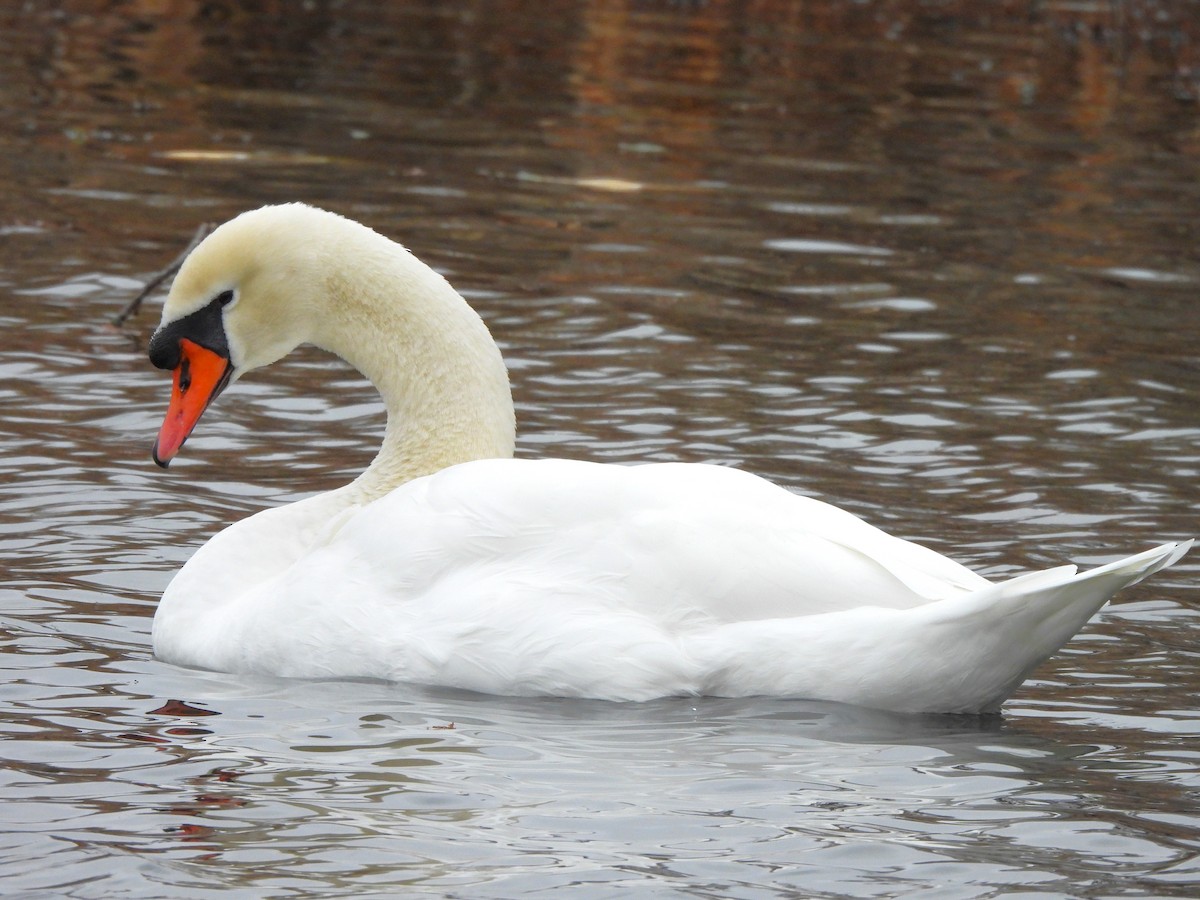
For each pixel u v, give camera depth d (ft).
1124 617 37.32
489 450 37.35
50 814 26.63
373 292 37.29
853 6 131.64
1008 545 41.47
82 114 88.94
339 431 49.80
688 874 24.82
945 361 57.31
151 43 109.81
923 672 30.01
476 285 63.67
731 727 30.09
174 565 39.55
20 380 51.80
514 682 31.60
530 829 26.20
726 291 64.85
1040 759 29.17
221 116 90.74
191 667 33.99
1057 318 62.95
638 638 31.12
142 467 45.78
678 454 47.32
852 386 54.29
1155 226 77.61
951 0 132.98
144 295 53.93
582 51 114.01
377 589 32.91
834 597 30.96
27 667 33.24
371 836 25.93
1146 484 46.14
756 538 31.45
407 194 77.00
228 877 24.62
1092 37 123.13
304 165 81.15
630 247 70.33
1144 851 25.64
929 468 47.11
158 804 27.04
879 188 82.64
